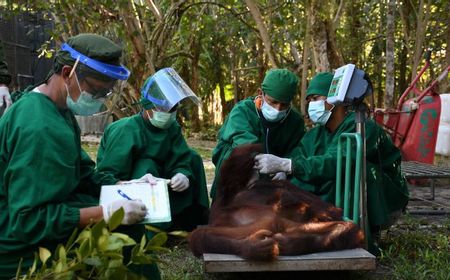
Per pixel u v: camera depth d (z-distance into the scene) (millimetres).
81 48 2719
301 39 12875
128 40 11422
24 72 17453
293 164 4414
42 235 2570
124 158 4816
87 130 18469
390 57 11953
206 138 17406
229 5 12219
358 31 16453
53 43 17344
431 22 16375
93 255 2119
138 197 2912
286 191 4027
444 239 5008
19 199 2537
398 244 4961
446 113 10664
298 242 3553
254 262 3465
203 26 13281
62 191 2611
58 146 2611
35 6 11648
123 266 2193
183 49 15328
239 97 20891
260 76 16375
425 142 8273
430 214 6496
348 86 4027
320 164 4496
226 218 3893
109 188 2973
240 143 4863
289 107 5152
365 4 16109
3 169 2646
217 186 4305
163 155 5023
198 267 4422
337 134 4719
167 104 4695
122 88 11781
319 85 4707
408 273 4188
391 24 11914
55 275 2078
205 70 18922
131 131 4910
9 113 2668
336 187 4410
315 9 9203
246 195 4051
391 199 4871
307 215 3938
